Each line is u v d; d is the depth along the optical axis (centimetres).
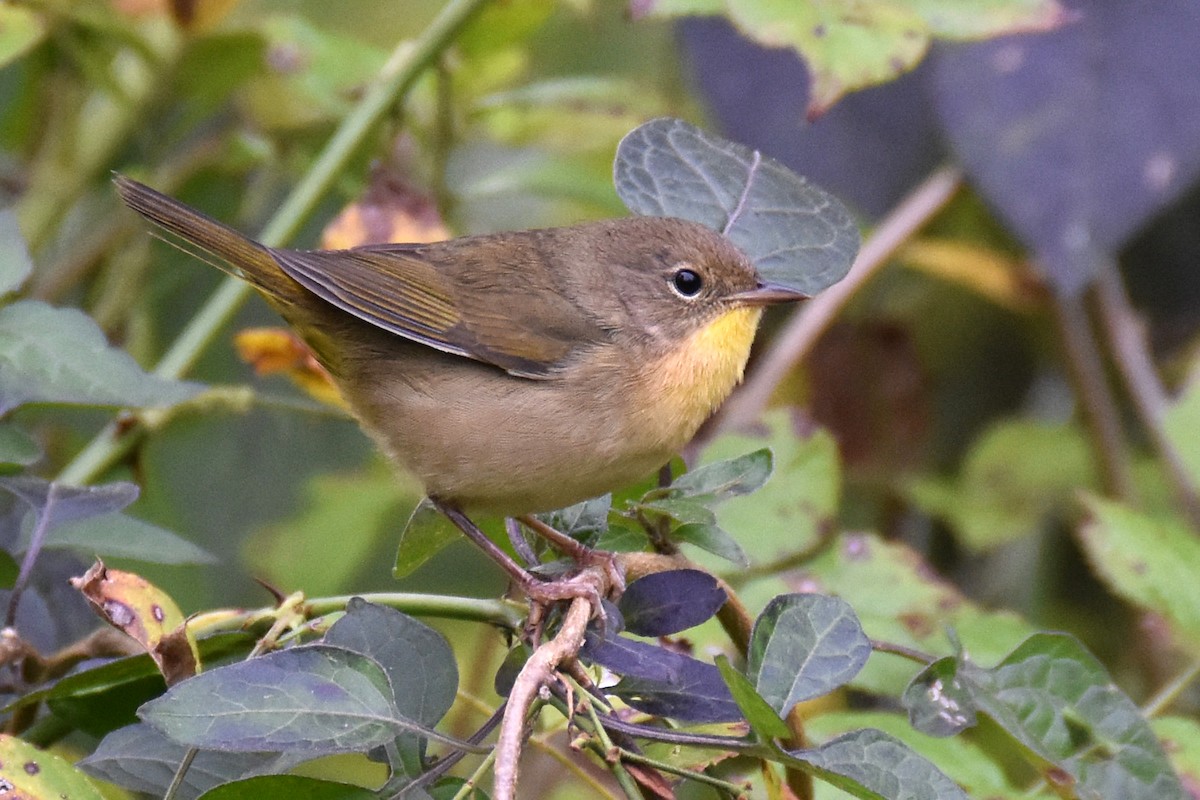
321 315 841
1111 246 1043
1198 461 855
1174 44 1034
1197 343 1252
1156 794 597
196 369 1229
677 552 668
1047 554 1229
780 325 1277
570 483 812
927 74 1142
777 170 755
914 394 1244
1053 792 688
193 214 823
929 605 763
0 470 646
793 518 785
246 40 1070
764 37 773
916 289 1345
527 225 1363
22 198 1148
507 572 734
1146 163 1037
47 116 1141
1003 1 780
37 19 947
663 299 848
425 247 862
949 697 592
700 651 725
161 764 593
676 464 847
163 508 1075
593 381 816
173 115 1163
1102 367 1296
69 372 657
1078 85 1041
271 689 517
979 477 1227
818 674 553
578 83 1088
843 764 529
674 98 1276
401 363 830
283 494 1235
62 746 839
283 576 1167
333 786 524
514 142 1167
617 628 586
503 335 820
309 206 959
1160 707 756
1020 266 1187
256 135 1156
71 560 757
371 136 1030
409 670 549
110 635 639
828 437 805
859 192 1173
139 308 1147
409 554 721
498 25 1072
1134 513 805
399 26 1373
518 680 520
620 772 515
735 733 629
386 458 860
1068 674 614
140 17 1062
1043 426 1245
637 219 880
